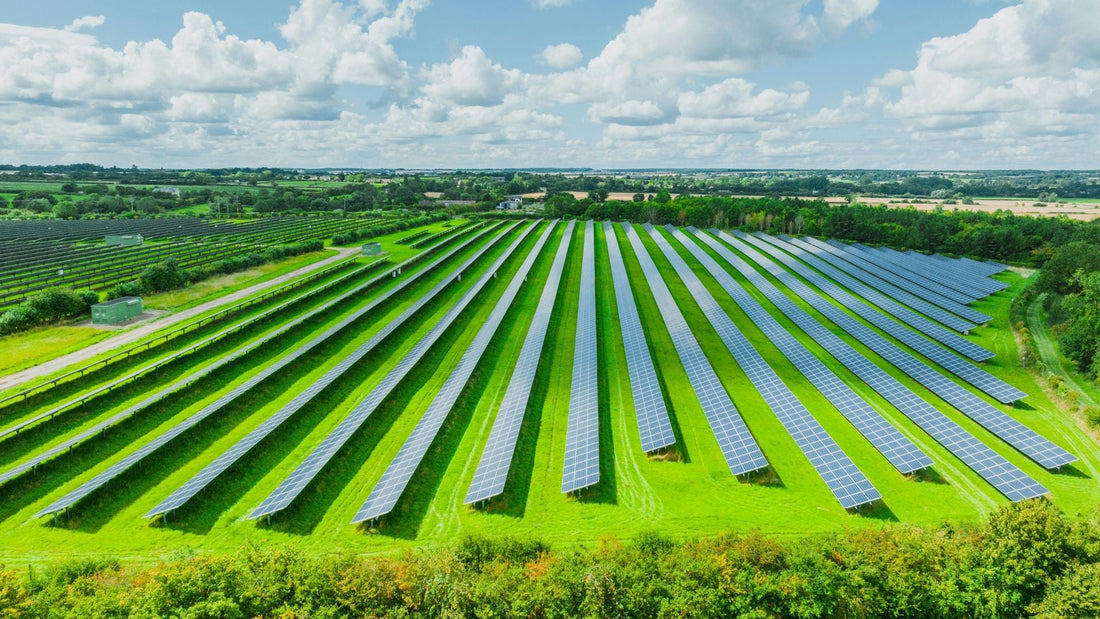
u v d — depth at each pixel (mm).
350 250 159500
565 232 196125
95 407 58844
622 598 31969
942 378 62344
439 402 60062
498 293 109562
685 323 84312
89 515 43375
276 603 32594
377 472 49844
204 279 118438
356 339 82500
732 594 32281
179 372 68750
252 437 52156
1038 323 87125
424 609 32625
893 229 179000
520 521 43062
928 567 33969
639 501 44844
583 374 67062
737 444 49844
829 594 31750
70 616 30344
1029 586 32156
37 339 79625
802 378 66750
